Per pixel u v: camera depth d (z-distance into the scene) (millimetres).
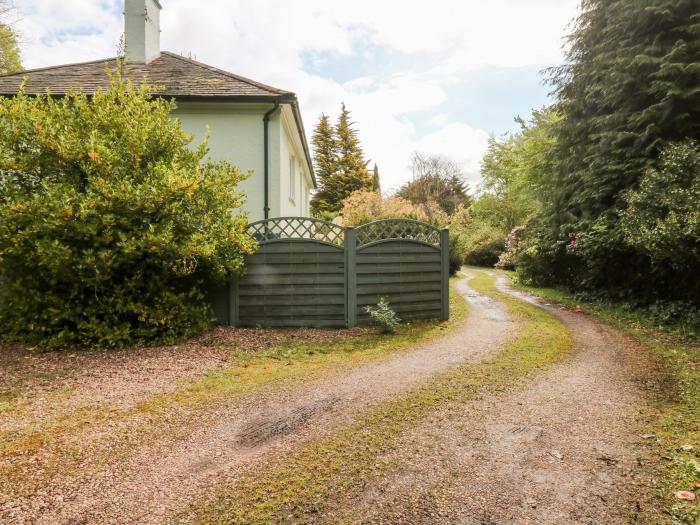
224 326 7359
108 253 5457
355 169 40688
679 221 6469
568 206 11930
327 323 7570
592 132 11328
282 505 2359
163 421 3557
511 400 4039
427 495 2459
